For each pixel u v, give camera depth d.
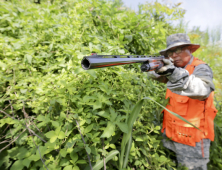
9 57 1.67
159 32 2.72
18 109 1.31
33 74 1.62
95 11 2.49
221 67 3.99
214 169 2.10
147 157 1.52
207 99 1.51
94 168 1.04
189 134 1.54
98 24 2.48
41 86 1.36
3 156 1.20
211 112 1.54
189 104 1.55
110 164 1.25
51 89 1.29
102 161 1.08
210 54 4.70
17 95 1.36
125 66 1.96
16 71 1.61
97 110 1.29
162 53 1.79
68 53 1.69
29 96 1.35
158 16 3.55
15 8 2.53
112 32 2.47
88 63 0.78
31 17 2.42
